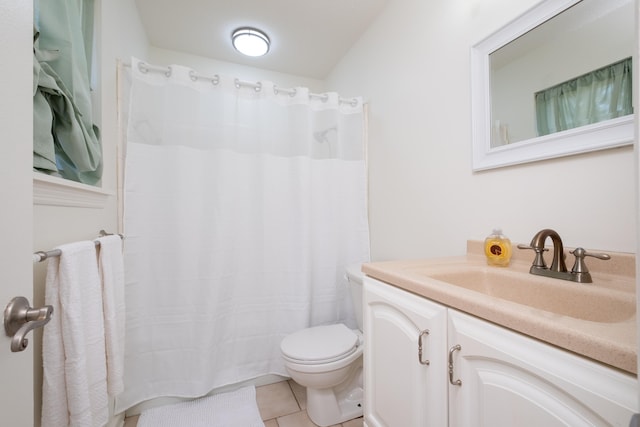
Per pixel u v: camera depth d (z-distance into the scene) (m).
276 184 1.72
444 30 1.35
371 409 1.01
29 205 0.47
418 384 0.77
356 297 1.56
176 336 1.48
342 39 2.12
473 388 0.61
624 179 0.77
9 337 0.42
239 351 1.64
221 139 1.58
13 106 0.43
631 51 0.75
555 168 0.93
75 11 0.92
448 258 1.19
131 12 1.64
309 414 1.39
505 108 1.07
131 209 1.40
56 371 0.74
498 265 1.02
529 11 0.97
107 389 0.96
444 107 1.35
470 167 1.22
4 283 0.41
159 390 1.46
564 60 0.89
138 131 1.43
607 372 0.41
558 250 0.85
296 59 2.39
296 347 1.36
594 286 0.75
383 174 1.81
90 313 0.85
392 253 1.72
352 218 1.92
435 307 0.72
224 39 2.12
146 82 1.45
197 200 1.53
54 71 0.80
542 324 0.49
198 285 1.52
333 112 1.86
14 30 0.44
